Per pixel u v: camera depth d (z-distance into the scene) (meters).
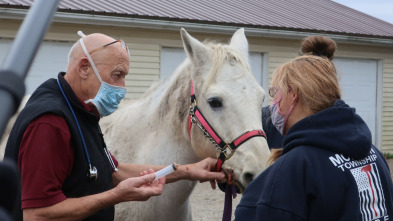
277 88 1.64
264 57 11.38
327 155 1.48
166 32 9.90
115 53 1.99
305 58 1.66
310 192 1.41
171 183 2.63
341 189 1.44
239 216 1.53
